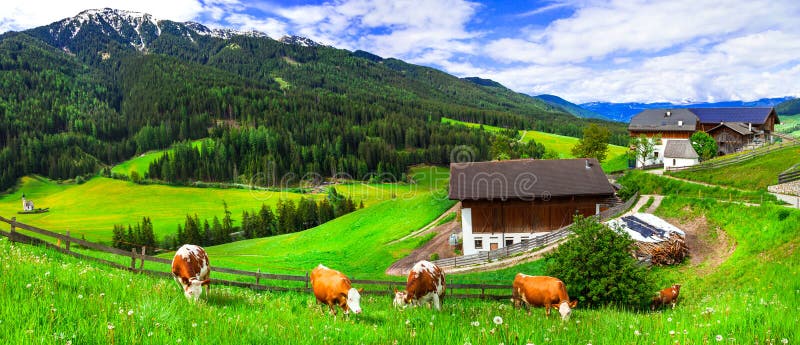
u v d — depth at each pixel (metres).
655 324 11.71
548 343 8.84
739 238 34.53
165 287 13.46
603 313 17.58
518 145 192.88
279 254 68.25
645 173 64.06
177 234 129.62
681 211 43.91
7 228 142.62
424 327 10.02
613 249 24.59
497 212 52.28
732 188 50.16
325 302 13.75
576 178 53.12
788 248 28.16
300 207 139.88
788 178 46.00
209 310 9.84
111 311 8.41
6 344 6.43
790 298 16.56
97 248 20.56
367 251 59.56
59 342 6.62
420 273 17.58
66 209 174.25
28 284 9.23
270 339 8.00
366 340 8.68
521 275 19.23
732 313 12.77
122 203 178.38
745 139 85.25
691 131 87.81
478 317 12.23
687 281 29.72
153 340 7.11
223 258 60.47
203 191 195.25
